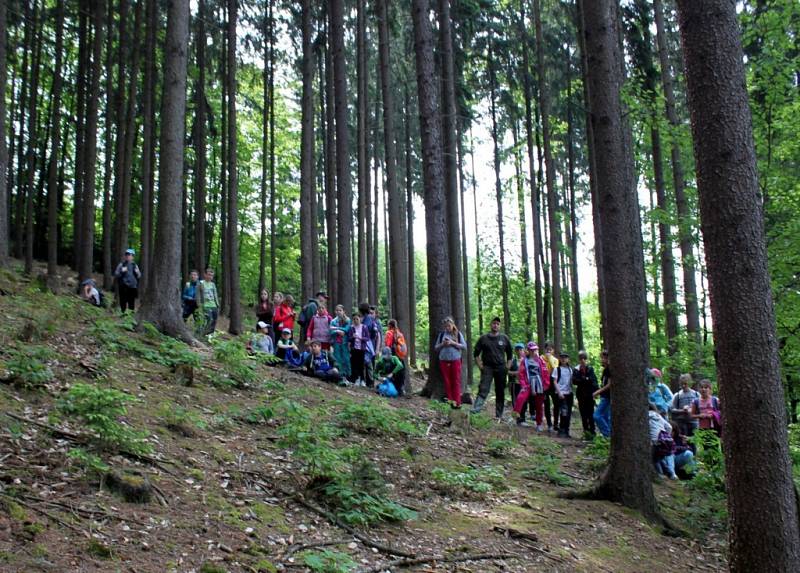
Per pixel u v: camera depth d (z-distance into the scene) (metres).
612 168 7.84
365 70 22.03
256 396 8.56
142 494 4.51
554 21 23.48
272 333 14.11
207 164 29.80
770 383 4.32
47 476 4.43
